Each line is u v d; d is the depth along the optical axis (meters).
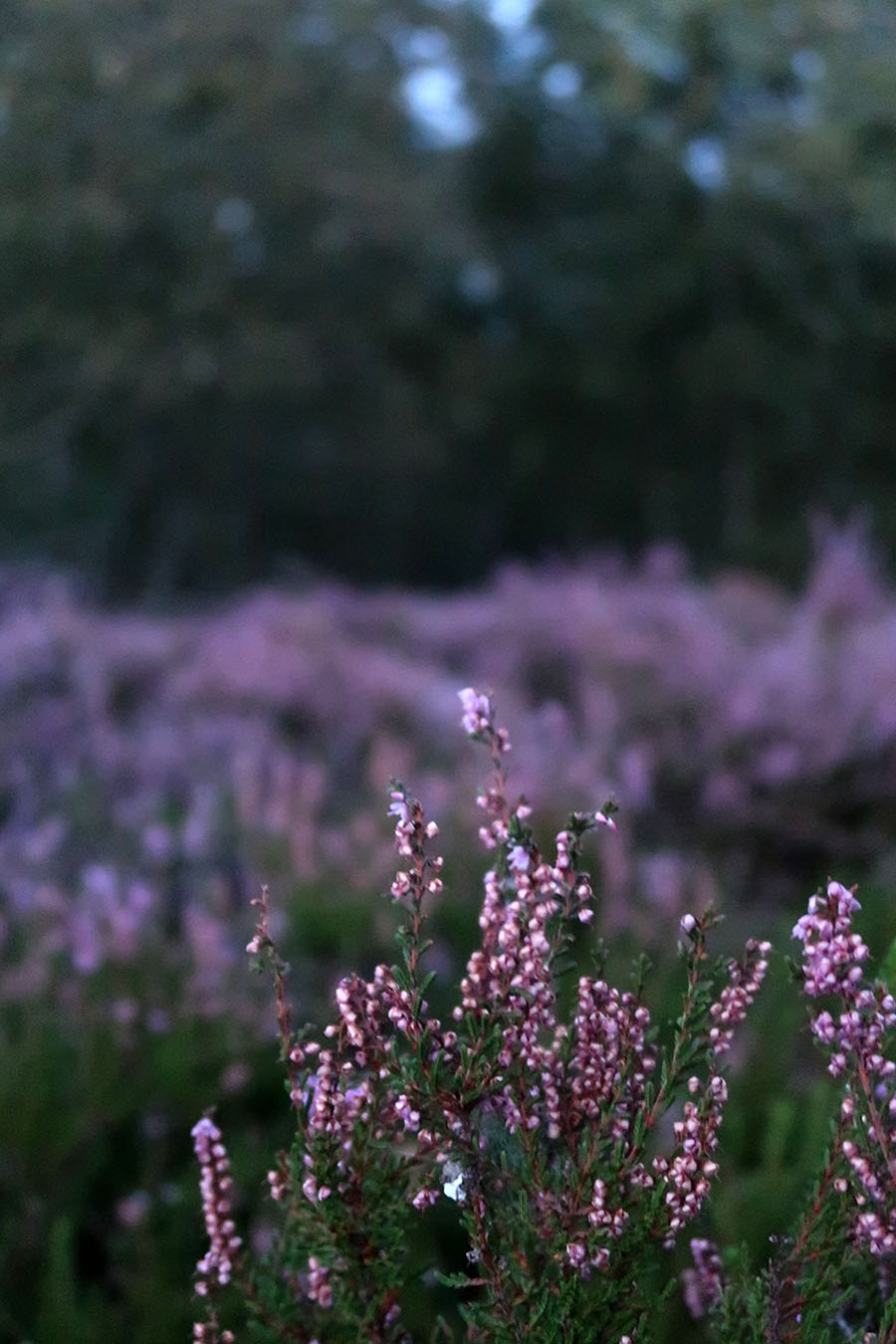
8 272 17.61
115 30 16.70
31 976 3.18
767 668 6.32
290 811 4.32
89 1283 2.64
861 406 20.75
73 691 7.06
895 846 5.09
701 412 21.75
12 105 16.31
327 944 3.67
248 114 17.92
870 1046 1.16
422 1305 2.10
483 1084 1.19
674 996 2.97
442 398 23.50
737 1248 1.49
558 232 22.56
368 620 9.76
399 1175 1.27
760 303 21.05
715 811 5.13
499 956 1.22
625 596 9.22
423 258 21.42
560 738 5.24
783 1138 2.22
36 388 19.09
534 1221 1.21
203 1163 1.38
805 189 18.92
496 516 25.09
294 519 24.27
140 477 20.30
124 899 3.84
